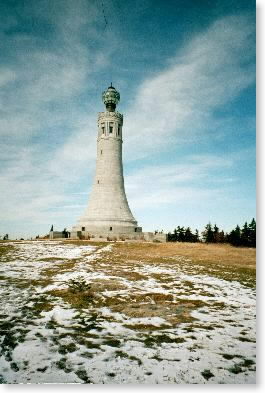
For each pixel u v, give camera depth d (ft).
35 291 42.93
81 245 133.18
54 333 27.20
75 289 43.60
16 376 19.45
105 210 208.03
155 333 27.76
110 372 20.21
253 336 27.20
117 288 46.32
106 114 221.46
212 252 117.19
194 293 44.83
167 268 71.46
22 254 95.20
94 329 28.50
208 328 29.35
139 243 143.43
